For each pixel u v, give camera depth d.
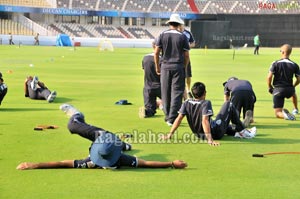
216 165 7.40
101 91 17.73
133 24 85.06
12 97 15.45
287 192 6.10
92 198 5.80
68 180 6.51
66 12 77.81
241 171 7.07
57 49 57.44
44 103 14.27
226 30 66.00
